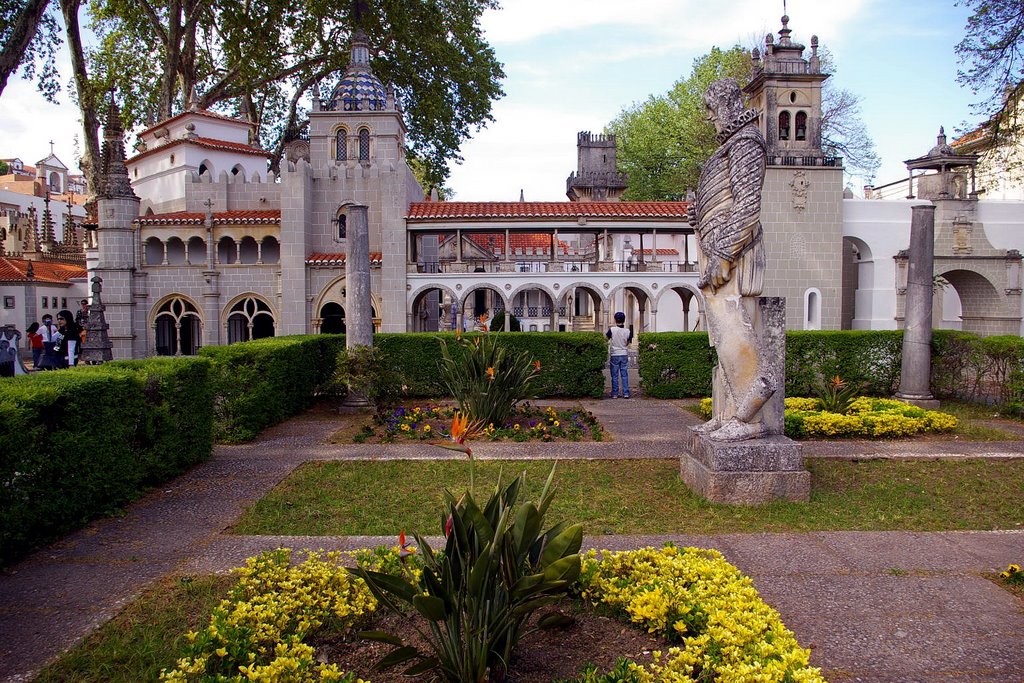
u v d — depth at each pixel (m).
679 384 17.14
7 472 5.79
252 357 12.16
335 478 8.86
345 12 35.47
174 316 29.41
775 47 24.98
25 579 5.55
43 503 6.23
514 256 45.59
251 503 7.77
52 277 43.19
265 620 4.26
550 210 28.05
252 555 6.08
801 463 7.82
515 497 4.26
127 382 7.69
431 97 38.59
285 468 9.39
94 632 4.62
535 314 45.12
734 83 7.92
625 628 4.46
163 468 8.52
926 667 4.21
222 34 37.06
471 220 27.47
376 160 30.45
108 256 28.45
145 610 4.95
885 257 25.45
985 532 6.84
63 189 82.62
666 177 48.91
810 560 5.98
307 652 3.88
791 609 5.01
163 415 8.52
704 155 44.88
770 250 24.86
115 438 7.38
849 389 13.45
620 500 7.85
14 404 5.85
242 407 11.25
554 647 4.23
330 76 41.28
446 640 3.88
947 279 26.69
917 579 5.59
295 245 27.95
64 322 20.84
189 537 6.60
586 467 9.36
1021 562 5.99
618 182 50.00
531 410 13.12
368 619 4.58
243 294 29.06
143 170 37.22
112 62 36.09
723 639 3.89
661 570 4.96
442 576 3.76
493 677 3.82
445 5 38.22
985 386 14.97
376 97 30.98
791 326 24.94
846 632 4.66
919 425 11.49
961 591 5.35
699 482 8.04
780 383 7.96
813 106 24.97
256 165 37.25
